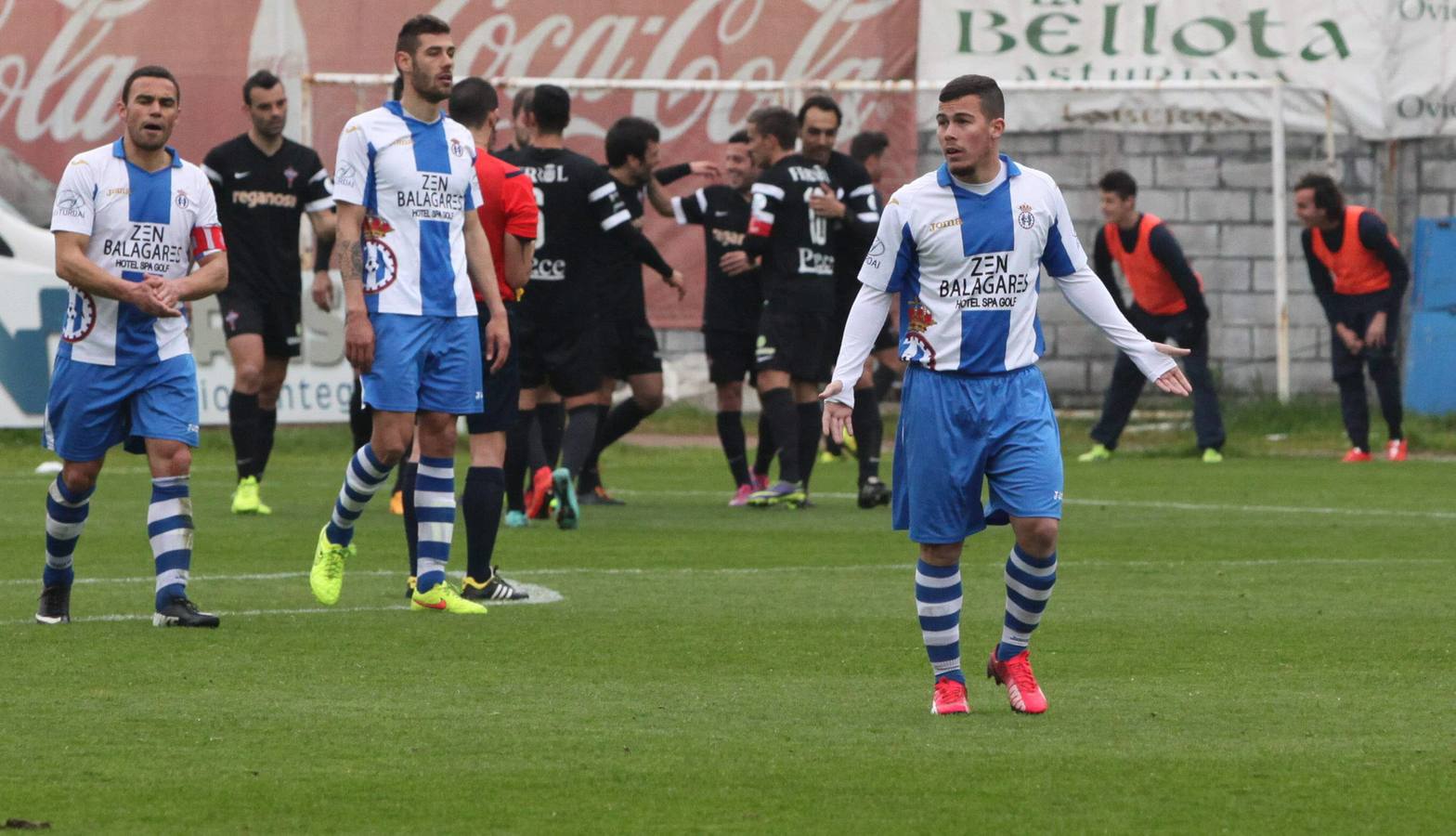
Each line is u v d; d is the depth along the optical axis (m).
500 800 15.54
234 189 41.06
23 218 64.50
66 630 24.83
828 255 43.03
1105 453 58.53
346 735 18.12
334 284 61.19
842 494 47.94
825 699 20.23
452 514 26.97
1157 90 67.88
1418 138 69.25
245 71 66.94
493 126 29.25
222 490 47.69
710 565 32.78
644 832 14.54
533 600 28.11
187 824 14.73
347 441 62.03
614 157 43.41
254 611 26.75
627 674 21.75
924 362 19.12
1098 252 58.38
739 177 45.16
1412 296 69.56
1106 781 16.30
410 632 24.84
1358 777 16.47
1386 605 27.88
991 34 69.44
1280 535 37.81
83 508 25.03
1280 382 67.56
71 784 16.03
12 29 66.19
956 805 15.41
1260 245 68.69
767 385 43.44
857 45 69.44
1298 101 69.12
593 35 68.56
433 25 25.70
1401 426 58.69
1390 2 68.88
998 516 19.36
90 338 24.53
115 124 66.69
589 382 37.66
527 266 28.72
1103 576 31.28
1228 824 14.84
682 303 68.38
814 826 14.74
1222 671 22.20
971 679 21.73
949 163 19.06
